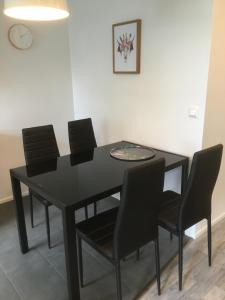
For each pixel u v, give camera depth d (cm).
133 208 153
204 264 213
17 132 320
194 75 216
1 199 321
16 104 312
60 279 200
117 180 188
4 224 274
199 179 174
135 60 257
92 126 309
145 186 152
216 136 236
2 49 288
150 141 269
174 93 234
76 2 309
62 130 360
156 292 186
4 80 296
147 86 257
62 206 156
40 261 220
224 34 210
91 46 307
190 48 213
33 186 187
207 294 185
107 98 306
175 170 254
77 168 215
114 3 265
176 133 242
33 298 184
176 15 217
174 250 229
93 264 215
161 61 238
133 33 252
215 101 222
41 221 277
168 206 209
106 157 242
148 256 222
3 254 229
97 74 311
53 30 321
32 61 313
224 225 261
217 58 210
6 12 162
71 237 160
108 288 191
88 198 163
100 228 183
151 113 260
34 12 175
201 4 198
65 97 353
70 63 346
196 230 243
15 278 202
